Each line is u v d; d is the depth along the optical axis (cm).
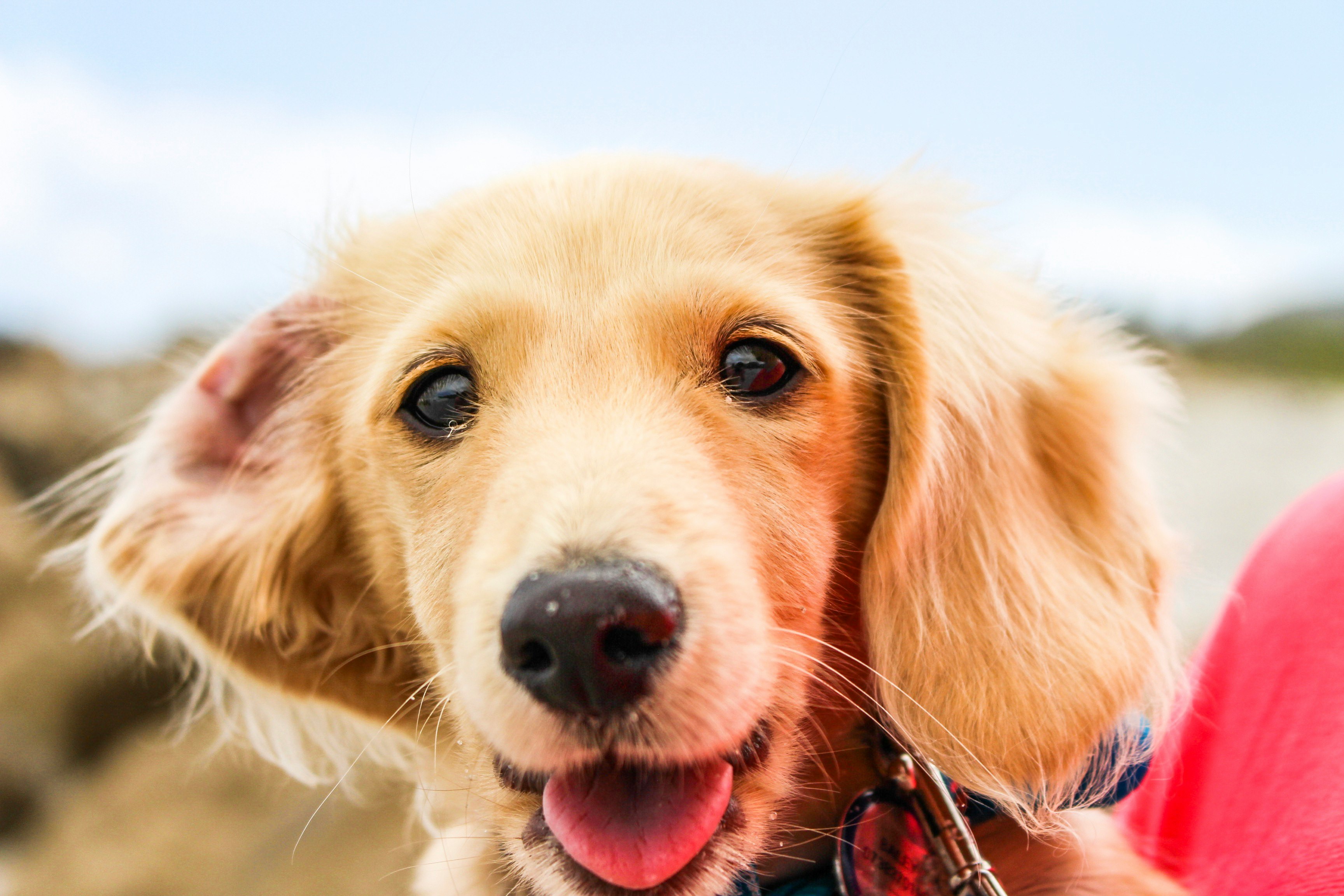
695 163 23
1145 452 22
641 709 17
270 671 24
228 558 24
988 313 23
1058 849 21
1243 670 22
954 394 22
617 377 19
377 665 24
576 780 18
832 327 21
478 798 20
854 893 19
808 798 21
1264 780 20
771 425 20
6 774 75
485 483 19
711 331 20
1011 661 21
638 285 20
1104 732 20
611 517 17
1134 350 24
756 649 18
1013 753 20
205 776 59
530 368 20
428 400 21
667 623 17
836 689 21
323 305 24
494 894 22
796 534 20
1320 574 21
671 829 18
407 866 29
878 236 22
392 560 22
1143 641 21
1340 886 18
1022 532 21
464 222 22
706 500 18
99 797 62
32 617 80
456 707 20
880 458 22
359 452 22
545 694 17
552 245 21
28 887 58
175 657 27
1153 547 22
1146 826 24
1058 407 22
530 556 17
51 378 102
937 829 20
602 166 22
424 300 21
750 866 20
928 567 21
